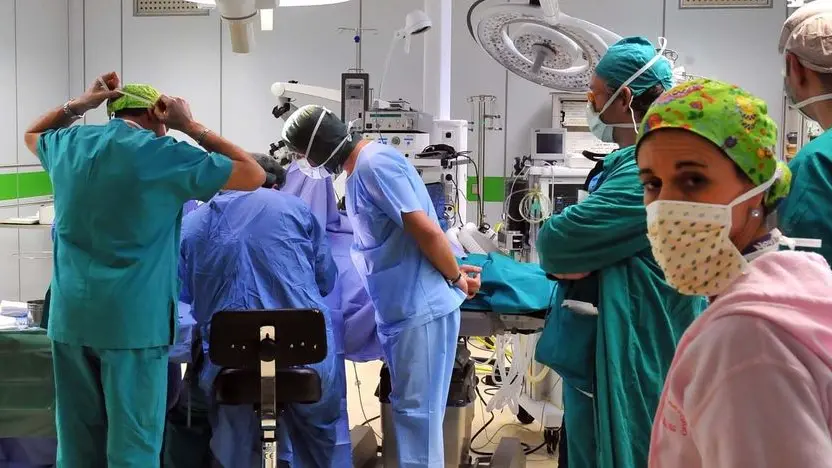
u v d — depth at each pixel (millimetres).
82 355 2277
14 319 2811
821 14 1517
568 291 1948
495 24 2861
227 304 2570
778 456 756
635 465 1806
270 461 2457
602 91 1967
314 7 6266
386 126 3941
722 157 912
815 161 1496
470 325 2766
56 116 2414
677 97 953
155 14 6441
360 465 3166
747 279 887
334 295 2875
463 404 2957
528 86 6230
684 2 6039
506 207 4828
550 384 3689
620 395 1785
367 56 6266
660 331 1821
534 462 3432
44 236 5625
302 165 2652
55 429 2617
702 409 833
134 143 2195
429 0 4270
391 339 2508
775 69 6012
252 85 6398
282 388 2473
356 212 2492
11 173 5723
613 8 6074
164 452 2953
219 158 2293
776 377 776
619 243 1775
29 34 5949
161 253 2285
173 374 2889
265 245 2586
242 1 2490
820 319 812
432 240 2420
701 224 920
